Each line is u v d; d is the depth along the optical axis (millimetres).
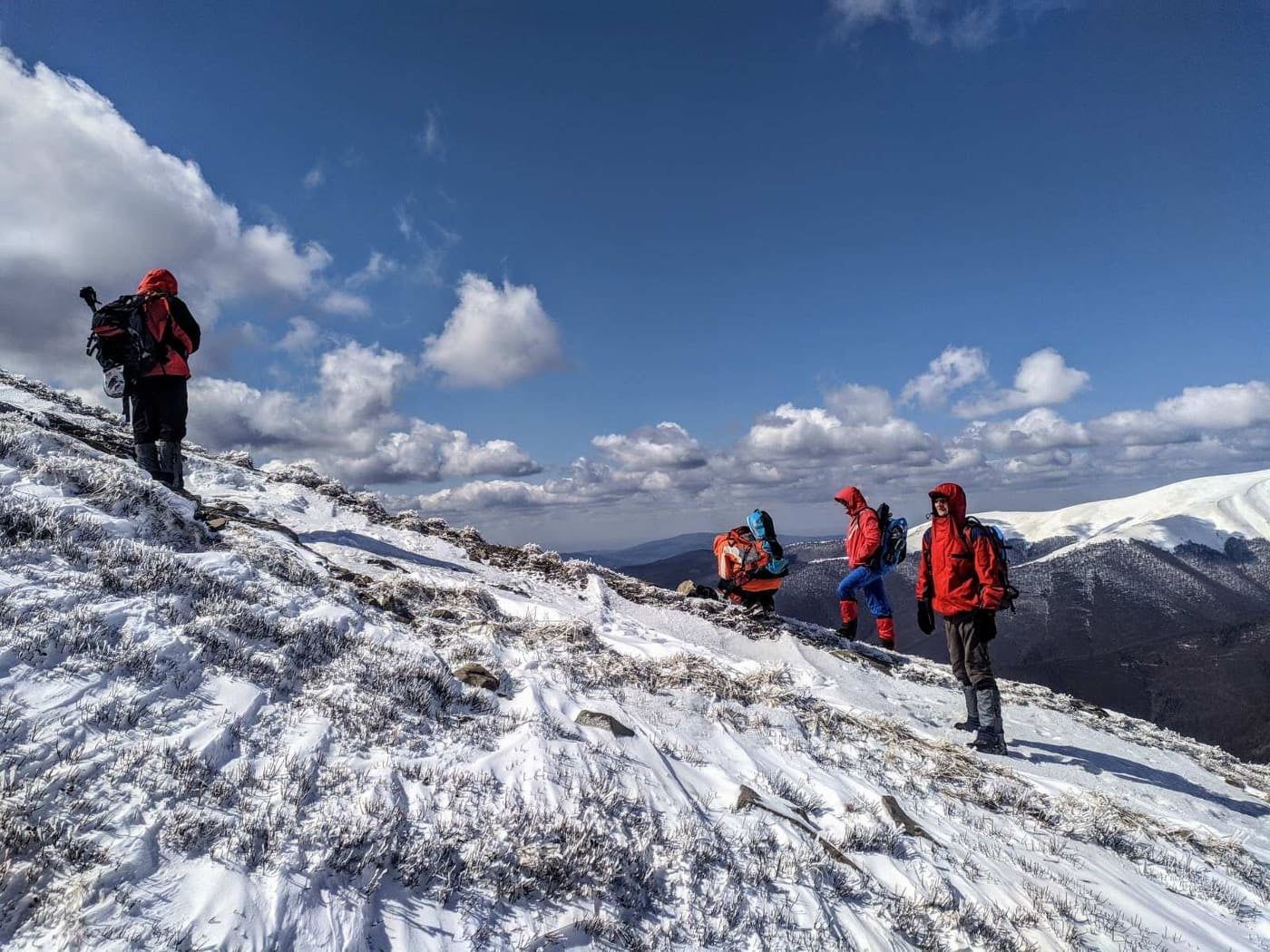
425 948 2879
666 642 11117
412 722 4676
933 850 5086
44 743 3031
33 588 4105
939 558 8953
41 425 9086
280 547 7969
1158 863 6195
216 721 3754
